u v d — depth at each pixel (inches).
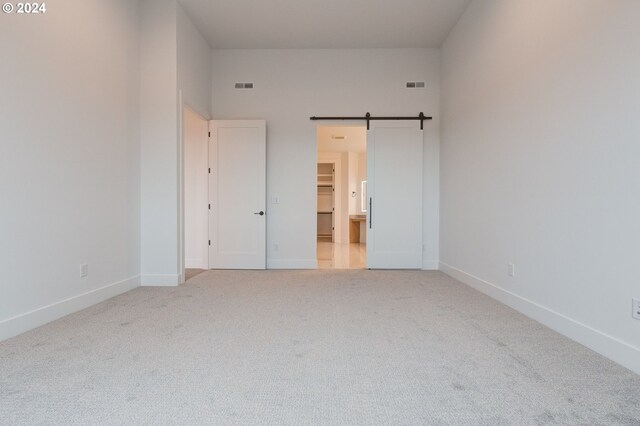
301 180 228.8
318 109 228.2
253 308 132.3
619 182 84.9
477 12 167.3
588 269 94.9
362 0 174.2
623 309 83.7
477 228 165.9
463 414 63.7
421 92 226.7
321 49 228.2
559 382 75.4
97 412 63.4
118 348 92.8
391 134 225.0
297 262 227.9
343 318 120.3
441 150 221.5
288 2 175.6
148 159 169.5
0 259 97.7
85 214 132.0
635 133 80.4
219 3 175.5
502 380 76.3
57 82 118.1
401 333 105.5
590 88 94.3
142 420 61.2
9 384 73.3
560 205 106.5
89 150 134.1
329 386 73.7
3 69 98.5
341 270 220.8
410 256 223.9
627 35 82.5
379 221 224.4
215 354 89.4
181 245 176.1
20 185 104.0
